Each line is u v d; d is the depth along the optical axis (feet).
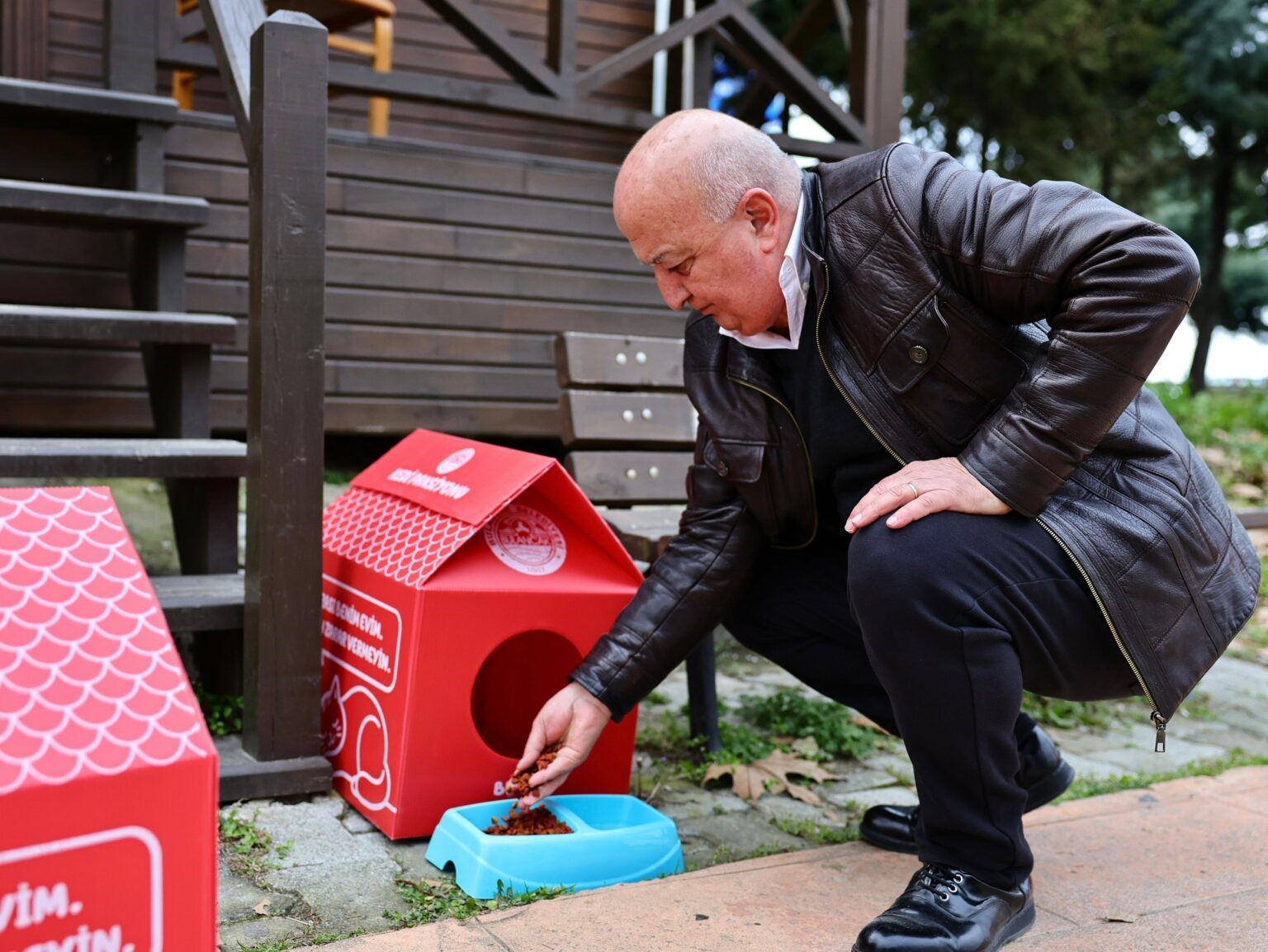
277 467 6.28
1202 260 67.15
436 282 11.83
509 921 5.09
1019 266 4.86
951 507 4.86
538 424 12.55
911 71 38.63
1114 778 7.67
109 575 3.22
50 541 3.23
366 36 17.51
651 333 13.00
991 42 37.17
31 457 6.86
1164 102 44.42
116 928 2.86
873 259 5.13
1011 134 40.86
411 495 6.66
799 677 6.50
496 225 12.09
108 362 10.43
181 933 2.95
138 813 2.87
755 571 6.23
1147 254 4.64
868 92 13.05
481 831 5.55
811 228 5.30
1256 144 52.80
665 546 7.32
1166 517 5.03
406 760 5.85
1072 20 38.09
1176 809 7.02
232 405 11.07
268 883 5.44
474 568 6.03
